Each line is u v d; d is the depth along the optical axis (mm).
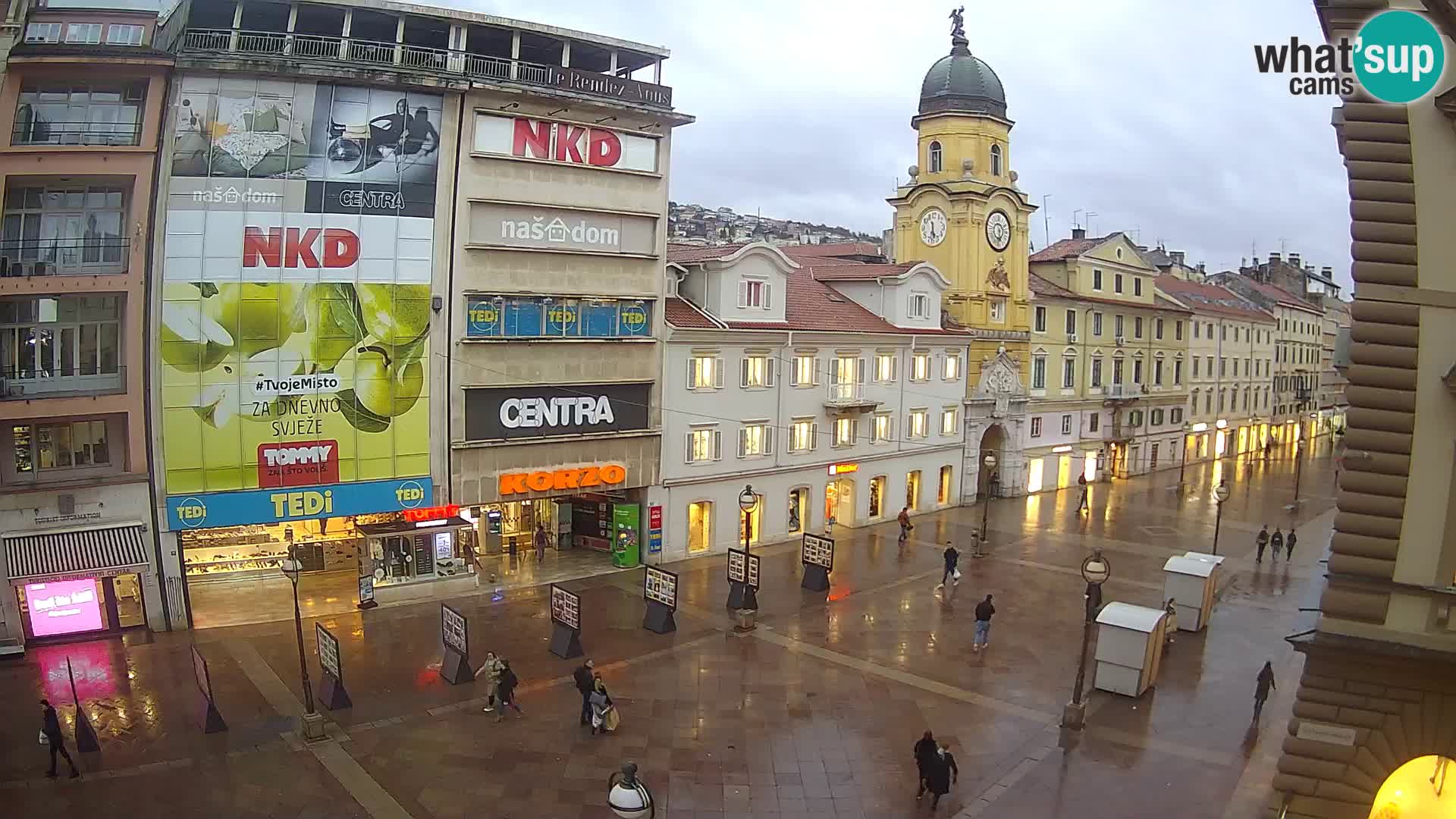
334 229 30672
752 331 40406
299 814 18141
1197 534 47094
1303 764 15141
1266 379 91938
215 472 29625
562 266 34906
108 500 28406
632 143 36250
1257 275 112250
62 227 28547
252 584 33719
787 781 19844
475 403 33625
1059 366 60625
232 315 29484
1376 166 14227
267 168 29656
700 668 26234
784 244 92125
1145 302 69062
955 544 43375
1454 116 13758
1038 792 19516
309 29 33250
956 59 54344
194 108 28672
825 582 34375
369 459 31906
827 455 45094
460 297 32812
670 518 38562
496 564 37312
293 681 24953
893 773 20328
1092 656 27828
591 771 20031
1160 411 71938
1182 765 20828
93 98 28375
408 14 31469
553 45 35562
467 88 31891
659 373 37625
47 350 28406
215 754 20641
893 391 48406
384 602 31859
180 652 27125
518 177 33531
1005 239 55125
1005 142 55719
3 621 26812
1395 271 14219
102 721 22297
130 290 28172
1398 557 14414
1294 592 36406
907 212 56031
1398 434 14320
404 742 21281
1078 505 53625
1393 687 14539
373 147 31078
